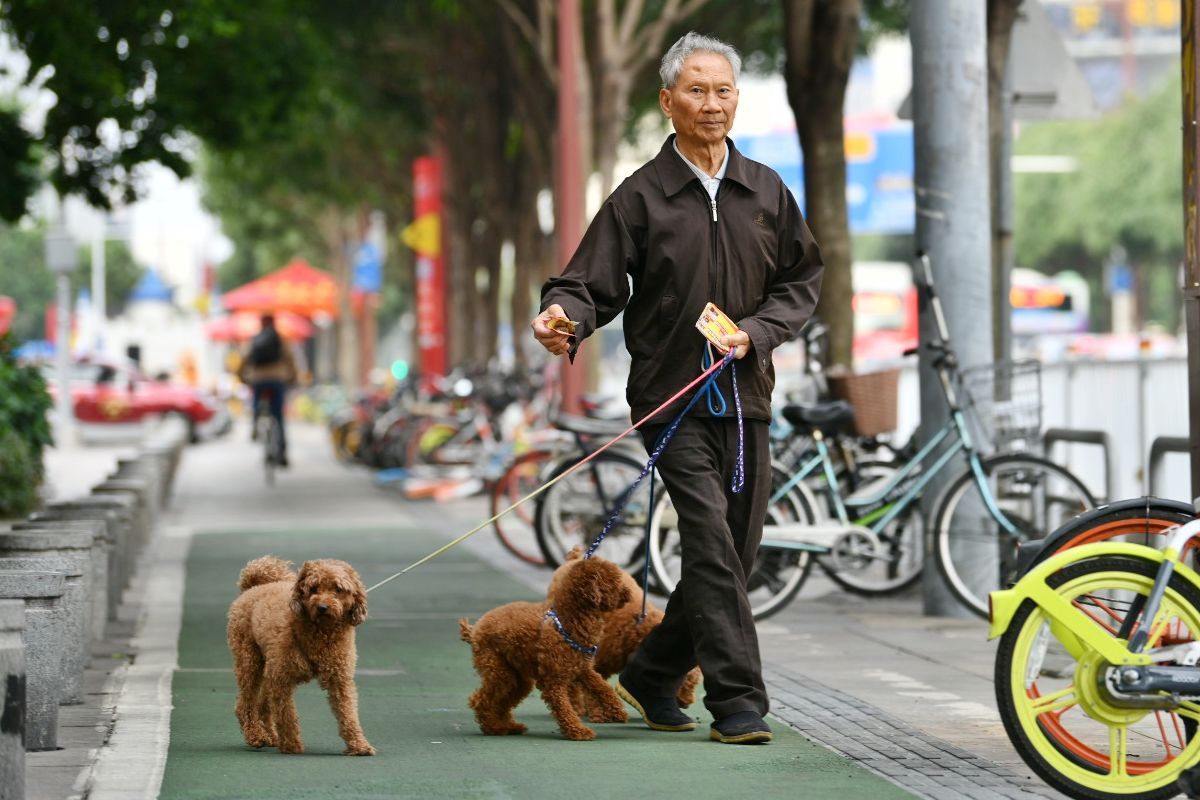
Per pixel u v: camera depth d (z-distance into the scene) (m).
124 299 122.12
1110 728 7.04
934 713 9.48
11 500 22.19
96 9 23.14
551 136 32.88
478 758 8.11
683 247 8.51
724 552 8.46
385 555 18.91
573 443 16.56
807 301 8.66
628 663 8.98
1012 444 13.88
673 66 8.60
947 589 13.41
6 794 6.72
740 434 8.54
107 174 24.42
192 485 31.70
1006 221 16.11
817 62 17.12
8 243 117.25
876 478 14.44
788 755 8.20
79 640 9.62
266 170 46.84
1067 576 7.05
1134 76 117.69
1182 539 7.05
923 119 13.52
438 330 43.44
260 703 8.41
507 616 8.68
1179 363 13.32
